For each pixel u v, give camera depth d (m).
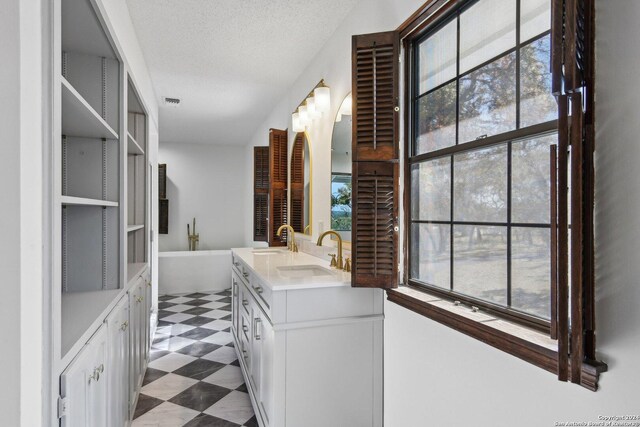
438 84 1.62
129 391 1.95
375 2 2.00
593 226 0.88
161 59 3.02
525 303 1.19
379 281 1.78
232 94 3.88
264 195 4.38
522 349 1.06
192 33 2.59
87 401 1.08
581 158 0.84
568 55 0.83
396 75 1.72
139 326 2.33
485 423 1.24
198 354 3.12
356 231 1.78
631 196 0.81
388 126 1.74
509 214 1.25
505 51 1.26
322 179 2.82
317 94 2.56
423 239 1.72
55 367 0.84
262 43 2.74
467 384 1.32
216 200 6.61
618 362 0.83
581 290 0.83
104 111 1.73
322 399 1.83
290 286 1.77
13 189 0.69
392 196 1.76
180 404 2.31
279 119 4.12
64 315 1.29
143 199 2.70
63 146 1.69
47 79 0.81
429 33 1.68
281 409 1.76
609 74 0.85
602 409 0.86
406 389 1.72
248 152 6.41
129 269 2.38
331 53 2.63
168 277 5.38
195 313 4.36
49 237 0.82
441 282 1.60
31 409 0.75
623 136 0.82
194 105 4.27
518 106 1.21
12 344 0.69
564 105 0.85
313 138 3.04
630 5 0.81
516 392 1.11
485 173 1.35
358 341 1.89
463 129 1.47
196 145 6.52
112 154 1.75
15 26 0.69
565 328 0.85
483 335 1.21
